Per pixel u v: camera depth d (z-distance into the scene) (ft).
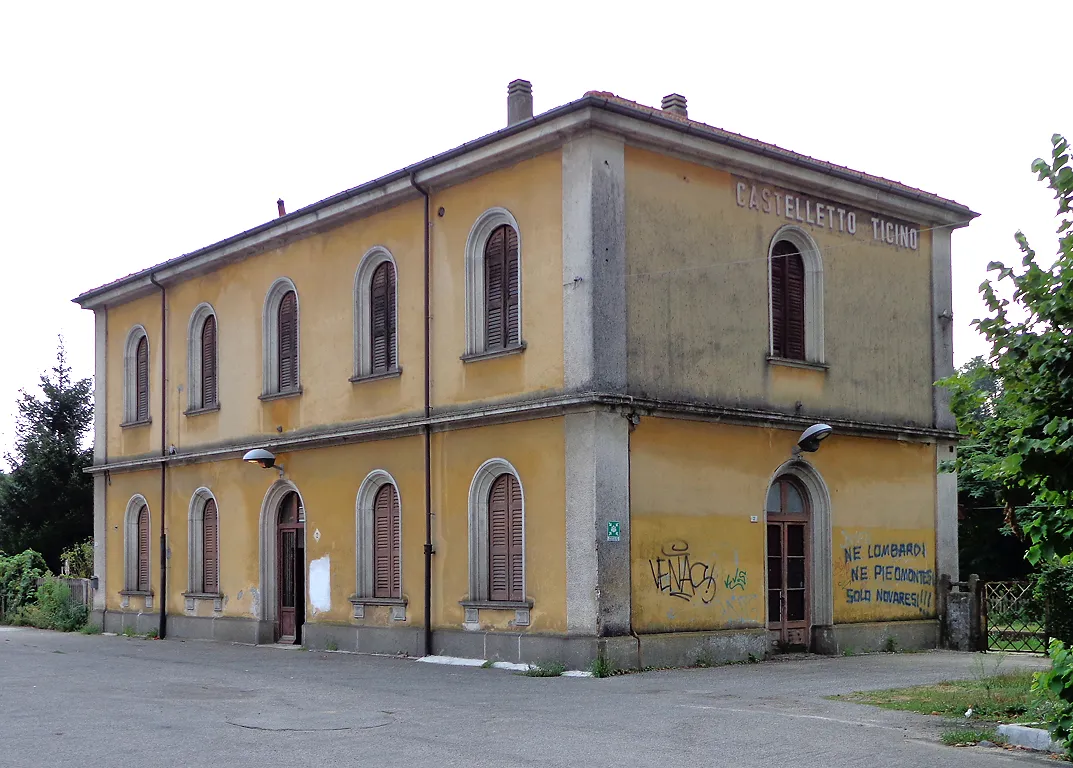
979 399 34.35
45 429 132.05
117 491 94.68
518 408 58.08
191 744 36.01
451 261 63.98
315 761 33.12
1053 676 33.12
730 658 59.36
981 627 69.67
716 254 61.87
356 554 69.26
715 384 61.05
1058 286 32.37
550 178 58.34
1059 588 56.54
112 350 96.58
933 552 72.38
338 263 72.28
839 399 67.77
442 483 63.46
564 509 56.08
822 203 68.08
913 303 73.10
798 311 67.00
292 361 76.74
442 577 63.10
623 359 56.65
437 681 52.75
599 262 55.98
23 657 68.64
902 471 71.15
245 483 79.71
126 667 61.57
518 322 59.93
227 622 80.33
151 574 89.71
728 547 60.70
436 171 63.87
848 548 67.31
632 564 56.03
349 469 70.28
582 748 34.86
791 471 65.05
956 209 74.43
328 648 70.54
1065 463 32.32
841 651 65.51
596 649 53.72
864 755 33.50
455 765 32.42
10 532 128.57
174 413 87.97
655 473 57.57
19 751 35.01
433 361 64.69
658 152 59.52
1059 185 32.22
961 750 34.22
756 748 34.63
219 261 82.74
